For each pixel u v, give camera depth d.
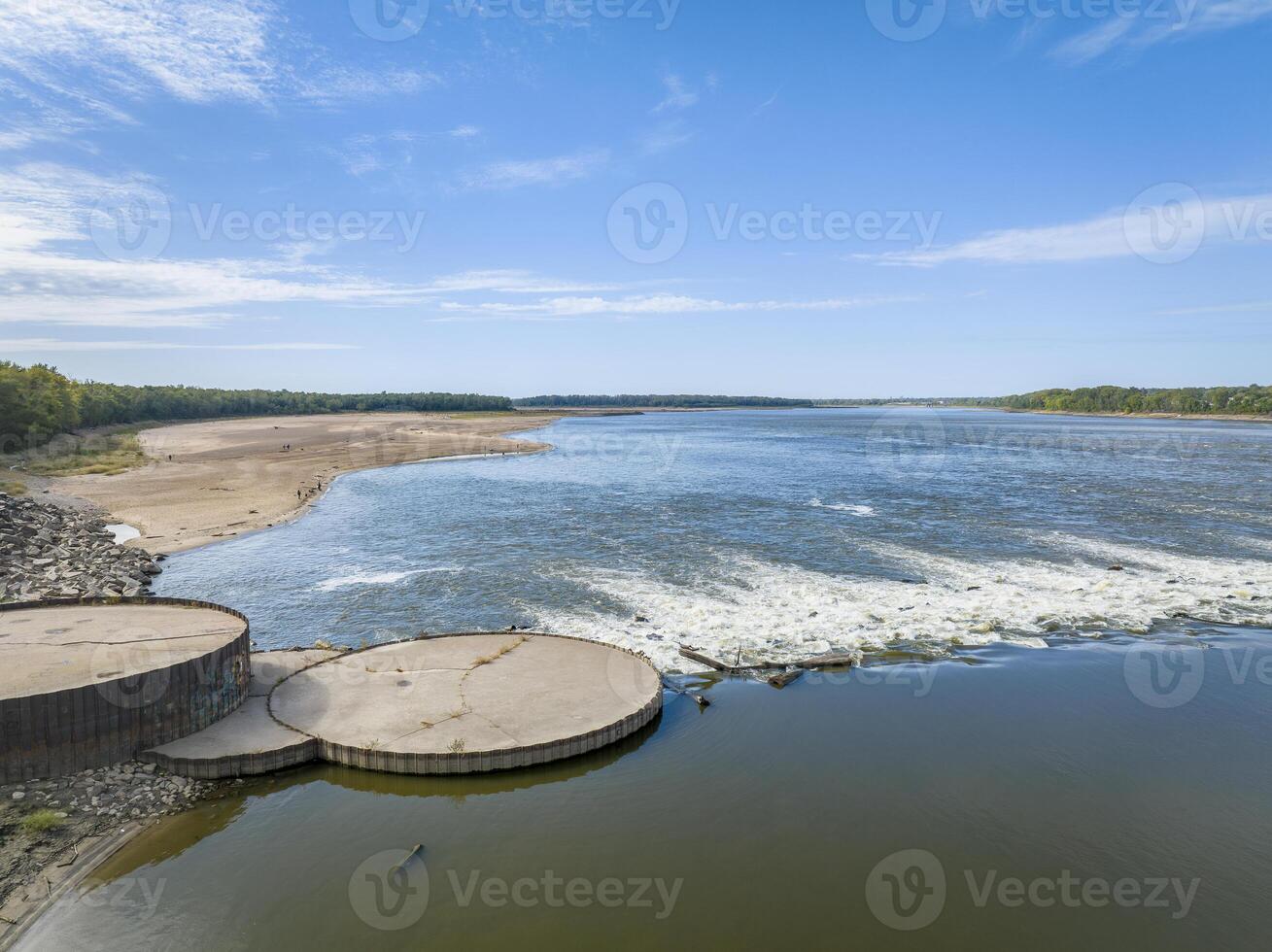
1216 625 32.75
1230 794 20.22
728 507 62.66
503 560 44.16
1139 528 53.00
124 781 18.75
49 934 14.40
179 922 14.87
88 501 63.78
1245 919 15.63
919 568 41.66
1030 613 34.00
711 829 18.36
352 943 14.43
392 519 58.31
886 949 14.59
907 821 18.83
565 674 25.08
